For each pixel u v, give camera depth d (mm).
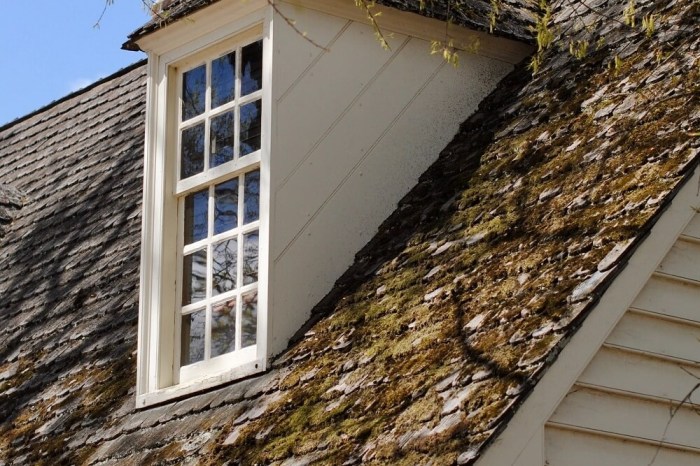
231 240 8789
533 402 6148
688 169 6699
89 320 10203
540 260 6891
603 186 7066
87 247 11320
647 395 6551
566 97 8297
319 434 6902
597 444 6418
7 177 14164
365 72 8820
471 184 8180
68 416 9195
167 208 9148
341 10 8812
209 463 7438
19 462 9062
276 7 8586
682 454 6668
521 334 6430
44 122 14789
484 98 9188
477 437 5980
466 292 7160
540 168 7742
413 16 8969
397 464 6172
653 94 7520
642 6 8555
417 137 8898
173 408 8453
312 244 8367
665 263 6684
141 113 13070
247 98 8875
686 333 6715
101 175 12438
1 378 10367
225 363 8500
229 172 8836
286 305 8195
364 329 7590
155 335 8875
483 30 9102
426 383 6621
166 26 9266
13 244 12516
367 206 8602
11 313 11273
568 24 9188
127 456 8188
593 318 6371
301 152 8469
